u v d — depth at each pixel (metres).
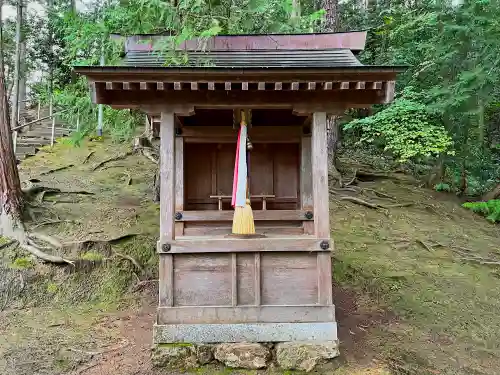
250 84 3.97
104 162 10.78
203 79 3.86
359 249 7.32
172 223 4.13
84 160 10.95
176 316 4.07
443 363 4.49
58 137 12.77
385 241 7.75
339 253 7.06
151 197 8.63
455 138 9.91
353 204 9.45
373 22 13.01
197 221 5.48
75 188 8.81
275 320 4.11
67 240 6.36
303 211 5.31
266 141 5.58
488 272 6.95
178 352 3.96
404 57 10.41
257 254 4.16
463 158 10.41
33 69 18.58
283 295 4.17
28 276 5.68
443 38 9.48
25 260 5.92
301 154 5.48
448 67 9.49
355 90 4.17
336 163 11.30
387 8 13.06
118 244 6.45
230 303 4.13
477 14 9.09
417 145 8.23
